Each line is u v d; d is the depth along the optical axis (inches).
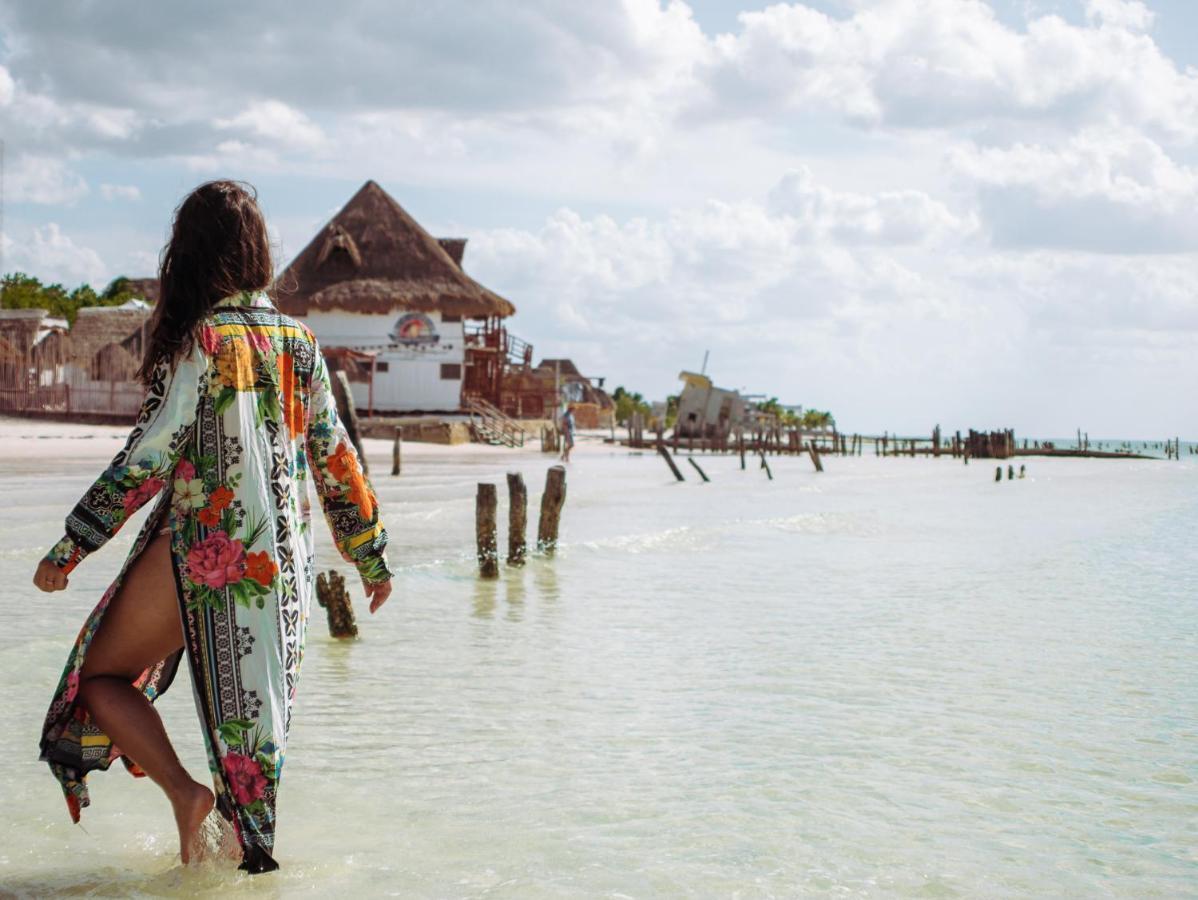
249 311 113.6
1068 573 420.5
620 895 113.0
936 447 2571.4
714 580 389.7
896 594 359.3
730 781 156.8
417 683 219.9
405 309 2049.7
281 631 111.5
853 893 115.1
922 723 192.7
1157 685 225.5
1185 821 141.6
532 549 466.6
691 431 2463.1
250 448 110.6
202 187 113.7
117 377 1802.4
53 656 229.3
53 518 498.3
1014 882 119.5
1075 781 159.0
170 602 111.3
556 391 2504.9
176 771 111.0
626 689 217.9
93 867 117.6
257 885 112.9
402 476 1023.6
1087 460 2556.6
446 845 128.0
